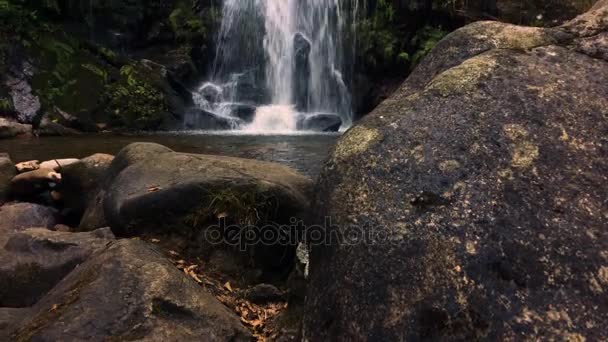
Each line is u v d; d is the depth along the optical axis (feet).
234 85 44.47
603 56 6.69
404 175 5.76
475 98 6.31
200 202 9.53
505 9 35.86
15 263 9.36
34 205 13.42
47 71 34.04
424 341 4.74
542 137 5.75
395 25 41.98
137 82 36.83
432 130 6.08
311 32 46.52
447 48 7.67
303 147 25.14
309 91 46.21
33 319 6.62
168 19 44.09
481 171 5.56
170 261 8.16
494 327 4.57
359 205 5.73
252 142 27.20
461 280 4.85
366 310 5.12
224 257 9.36
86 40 38.19
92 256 8.18
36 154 22.49
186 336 6.59
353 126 6.72
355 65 44.32
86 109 33.40
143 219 9.67
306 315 5.82
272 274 9.59
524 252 4.89
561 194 5.25
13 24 34.42
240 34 46.24
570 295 4.60
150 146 12.57
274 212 9.57
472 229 5.11
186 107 38.47
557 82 6.33
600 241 4.88
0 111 31.04
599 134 5.73
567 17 33.45
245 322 7.80
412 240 5.23
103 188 12.60
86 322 6.32
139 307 6.64
